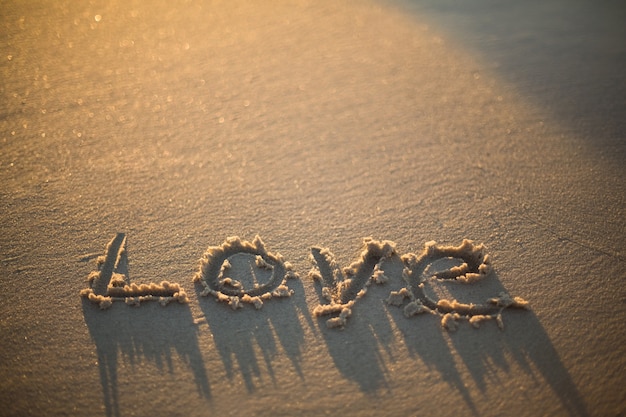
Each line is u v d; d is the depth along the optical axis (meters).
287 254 0.94
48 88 1.32
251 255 0.93
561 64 1.42
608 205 1.02
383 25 1.63
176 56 1.45
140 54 1.45
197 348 0.80
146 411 0.74
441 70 1.41
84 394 0.75
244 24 1.61
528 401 0.75
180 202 1.03
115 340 0.81
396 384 0.77
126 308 0.85
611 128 1.20
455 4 1.78
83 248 0.94
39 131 1.18
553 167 1.10
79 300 0.87
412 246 0.95
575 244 0.95
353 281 0.90
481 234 0.97
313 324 0.84
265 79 1.37
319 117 1.24
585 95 1.30
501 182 1.07
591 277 0.90
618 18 1.66
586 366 0.78
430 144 1.17
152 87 1.33
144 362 0.79
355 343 0.81
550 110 1.26
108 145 1.15
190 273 0.91
